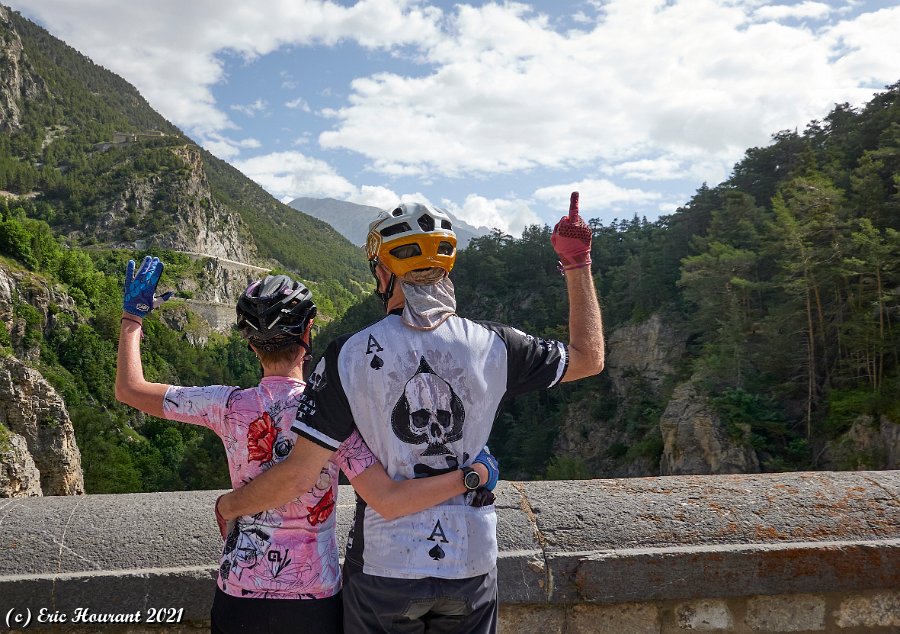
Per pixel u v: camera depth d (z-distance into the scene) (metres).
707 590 2.45
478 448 1.84
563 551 2.44
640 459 56.44
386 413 1.78
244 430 2.03
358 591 1.82
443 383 1.81
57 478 56.28
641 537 2.49
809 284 44.78
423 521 1.76
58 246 117.69
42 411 56.78
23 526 2.40
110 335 100.38
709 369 50.31
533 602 2.40
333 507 2.06
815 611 2.57
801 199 48.03
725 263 53.34
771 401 45.28
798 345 47.22
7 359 55.88
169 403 2.08
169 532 2.41
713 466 43.81
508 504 2.58
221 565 2.02
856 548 2.50
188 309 150.00
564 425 70.88
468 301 106.38
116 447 82.25
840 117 79.50
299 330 2.04
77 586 2.27
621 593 2.42
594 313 2.08
